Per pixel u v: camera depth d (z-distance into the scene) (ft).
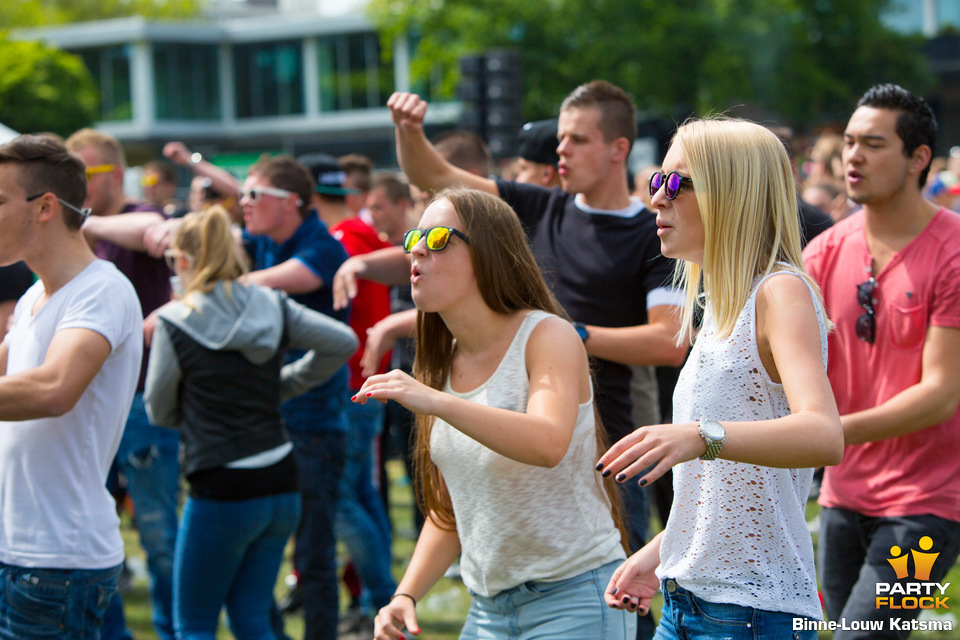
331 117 122.72
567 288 10.95
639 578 7.10
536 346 7.24
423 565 8.09
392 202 18.83
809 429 5.30
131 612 16.16
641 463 5.23
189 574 10.71
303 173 13.96
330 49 121.70
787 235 6.20
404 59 118.52
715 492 6.33
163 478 13.56
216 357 10.78
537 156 13.79
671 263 10.44
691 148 6.22
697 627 6.49
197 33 120.78
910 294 9.60
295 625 15.52
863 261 10.00
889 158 9.62
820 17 90.12
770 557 6.27
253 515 10.75
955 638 13.43
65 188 8.64
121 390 8.69
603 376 10.68
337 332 11.59
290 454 11.25
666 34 78.33
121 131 120.06
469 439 7.39
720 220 6.12
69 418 8.39
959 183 32.40
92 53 120.78
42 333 8.52
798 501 6.35
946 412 9.36
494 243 7.43
